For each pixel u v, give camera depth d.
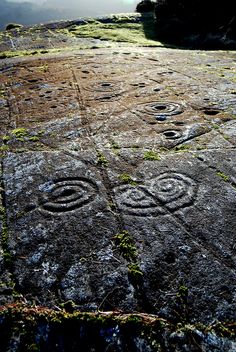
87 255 1.88
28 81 5.39
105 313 1.56
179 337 1.45
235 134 3.10
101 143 3.07
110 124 3.49
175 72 5.49
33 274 1.78
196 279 1.70
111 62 6.42
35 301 1.64
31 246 1.96
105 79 5.22
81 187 2.42
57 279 1.75
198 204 2.20
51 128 3.48
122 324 1.50
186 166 2.61
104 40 10.54
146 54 7.23
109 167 2.65
